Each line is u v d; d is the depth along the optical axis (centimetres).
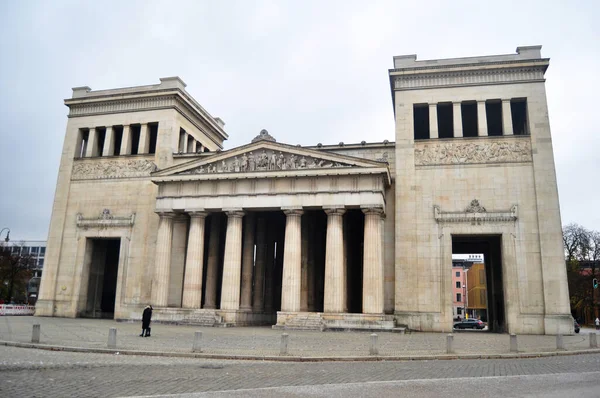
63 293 6894
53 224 7150
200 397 1536
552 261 5459
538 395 1620
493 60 6147
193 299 5881
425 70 6234
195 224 6056
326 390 1689
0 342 2992
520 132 6475
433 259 5753
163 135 6988
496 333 5650
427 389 1734
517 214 5653
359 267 7231
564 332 5225
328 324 5222
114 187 7012
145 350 2806
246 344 3347
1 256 11456
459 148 5978
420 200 5934
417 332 5375
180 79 7225
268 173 5828
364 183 5603
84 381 1797
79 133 7500
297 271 5588
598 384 1877
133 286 6575
